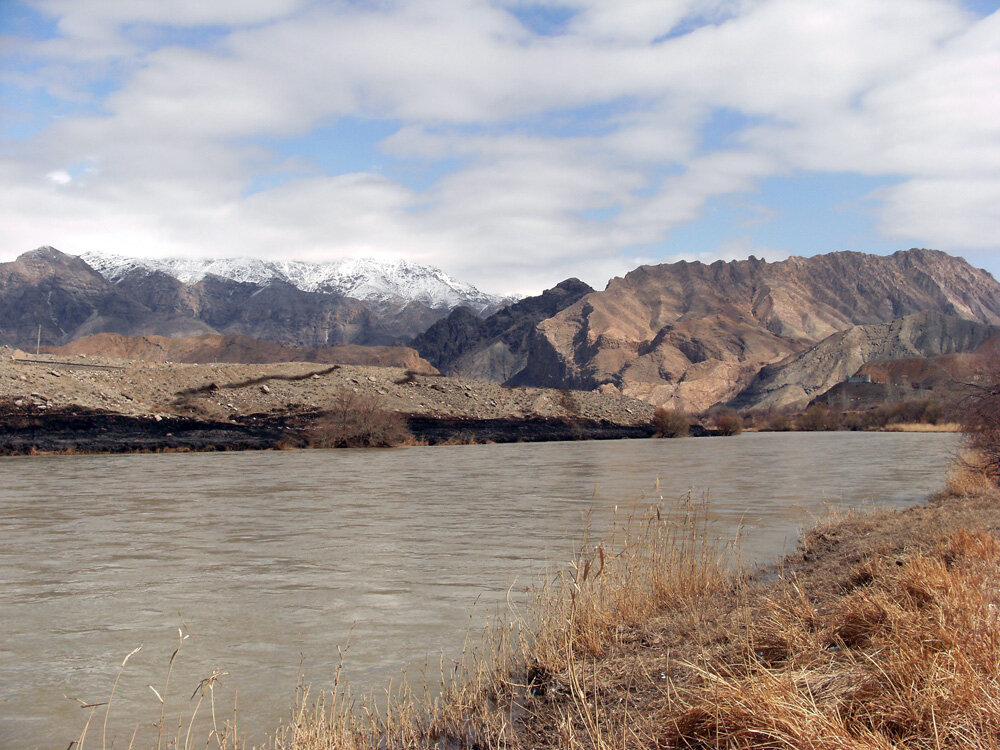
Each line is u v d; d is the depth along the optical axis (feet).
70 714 23.85
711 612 29.53
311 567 45.32
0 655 29.58
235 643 30.76
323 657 28.89
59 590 39.78
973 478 71.05
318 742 19.30
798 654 21.72
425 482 99.30
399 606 36.17
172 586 40.60
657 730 18.88
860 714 16.51
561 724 19.72
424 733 21.40
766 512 65.87
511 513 68.80
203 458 146.82
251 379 212.02
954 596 22.58
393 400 228.02
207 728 22.62
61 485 93.35
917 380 520.83
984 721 15.23
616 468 122.93
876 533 44.98
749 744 16.12
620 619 30.09
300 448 185.06
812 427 385.50
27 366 182.29
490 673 25.89
